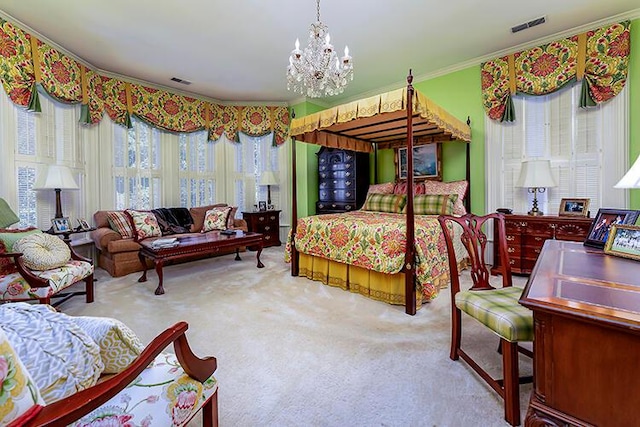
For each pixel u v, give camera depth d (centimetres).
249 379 171
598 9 301
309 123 343
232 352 200
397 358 191
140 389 92
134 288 336
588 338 83
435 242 298
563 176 361
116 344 93
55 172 337
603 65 322
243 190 607
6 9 292
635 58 311
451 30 336
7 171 317
